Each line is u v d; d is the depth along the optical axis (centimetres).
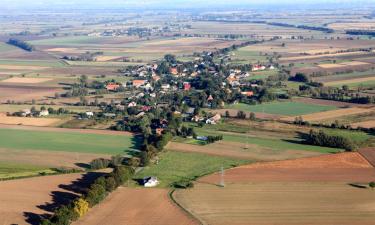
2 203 12850
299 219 11825
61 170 15462
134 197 13225
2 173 15325
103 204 12756
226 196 13275
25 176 14938
